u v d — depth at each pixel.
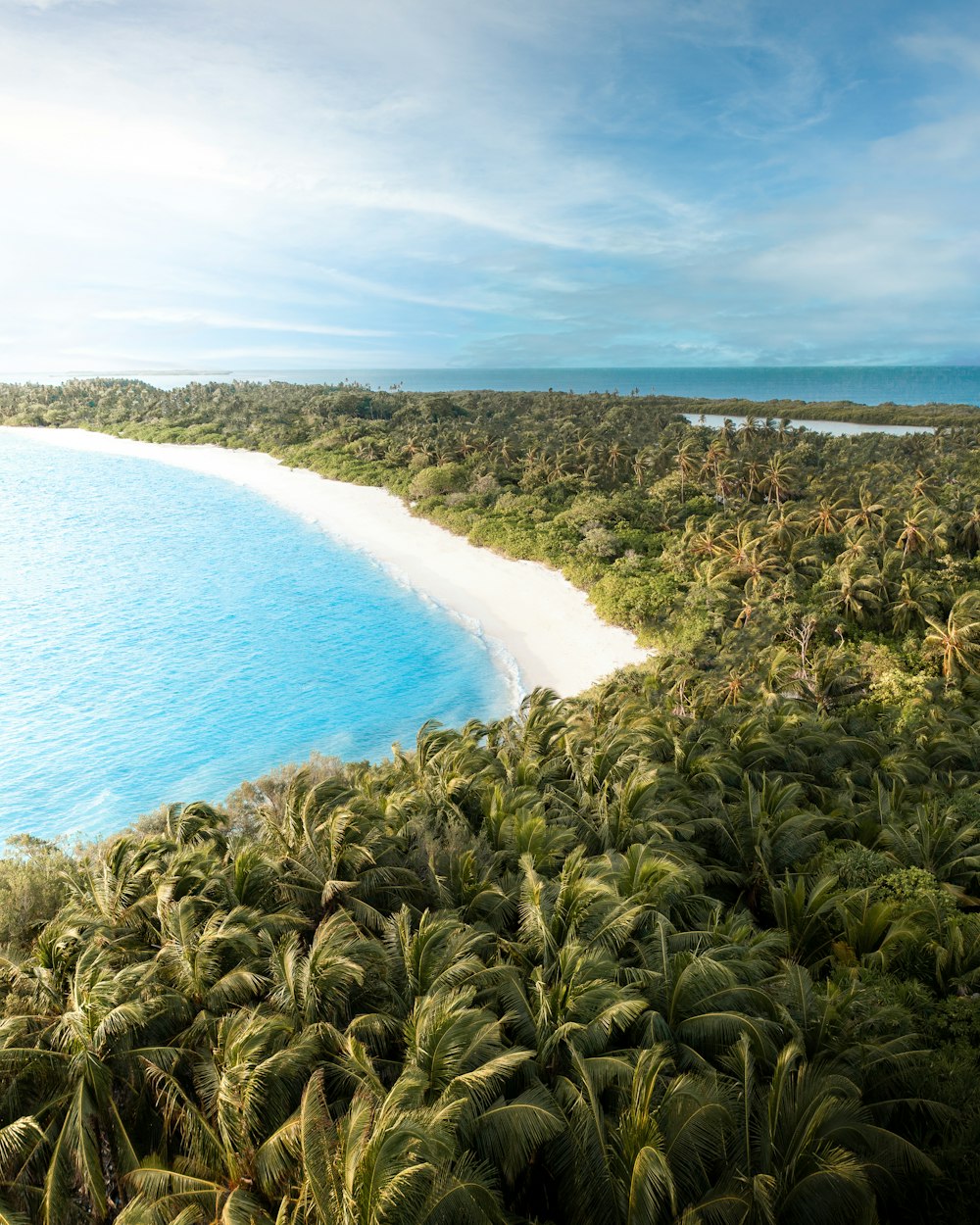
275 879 19.12
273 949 16.09
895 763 31.62
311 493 113.44
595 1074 11.95
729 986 13.91
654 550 75.69
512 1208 11.27
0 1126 12.11
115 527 100.38
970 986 15.77
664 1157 10.16
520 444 126.31
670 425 154.25
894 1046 13.10
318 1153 9.47
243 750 49.69
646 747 29.41
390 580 78.94
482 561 81.19
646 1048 13.06
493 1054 12.36
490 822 23.23
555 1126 10.88
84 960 14.87
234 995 14.78
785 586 58.78
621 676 51.50
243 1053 11.95
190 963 15.21
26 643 66.25
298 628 68.44
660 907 18.19
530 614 67.94
